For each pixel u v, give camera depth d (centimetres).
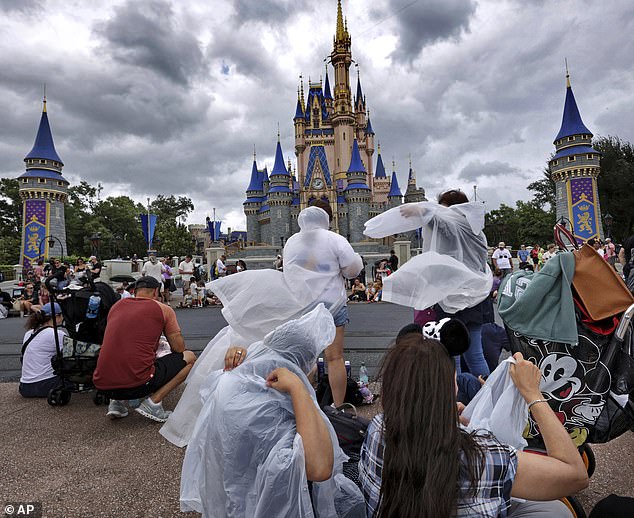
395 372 162
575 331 248
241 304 350
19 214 7400
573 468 169
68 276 1725
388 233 442
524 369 204
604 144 5706
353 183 7562
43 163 5138
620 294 247
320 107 8588
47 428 443
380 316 1243
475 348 400
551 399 261
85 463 362
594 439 266
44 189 5100
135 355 434
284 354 211
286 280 379
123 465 357
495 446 165
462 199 459
